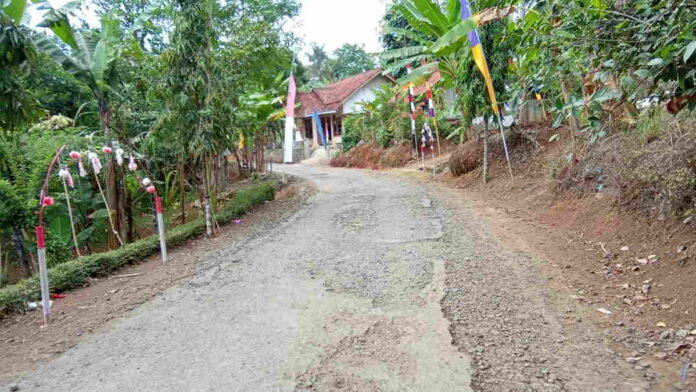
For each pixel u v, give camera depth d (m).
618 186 5.45
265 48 12.27
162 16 11.13
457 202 8.51
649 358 2.82
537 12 3.93
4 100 5.50
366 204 8.96
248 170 18.48
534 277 4.37
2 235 8.43
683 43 2.52
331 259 5.30
